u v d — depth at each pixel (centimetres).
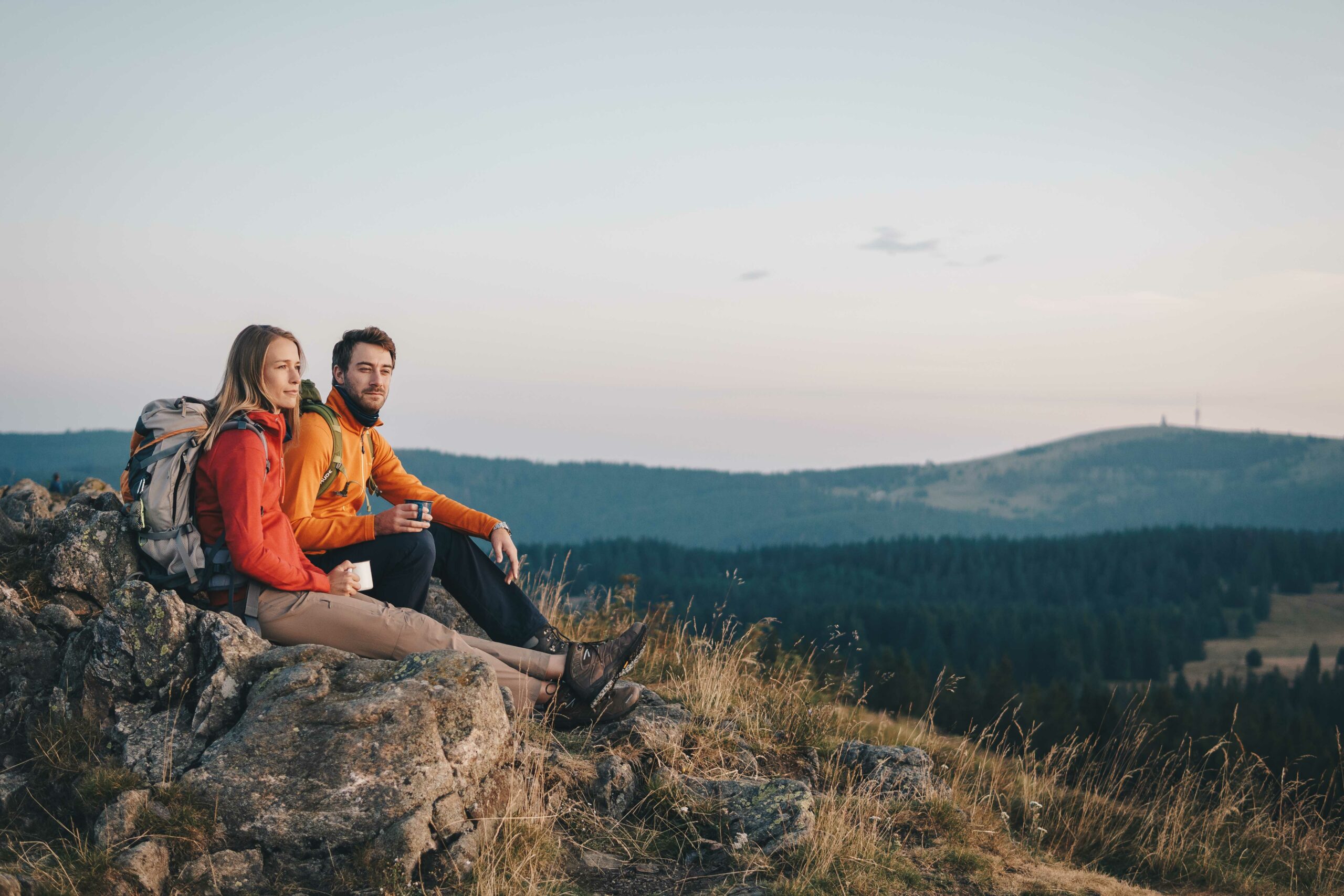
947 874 382
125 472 347
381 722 302
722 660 587
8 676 324
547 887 302
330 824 288
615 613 679
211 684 308
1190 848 529
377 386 393
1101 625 14188
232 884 275
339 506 384
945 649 12756
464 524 407
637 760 402
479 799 318
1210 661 15600
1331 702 9919
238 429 328
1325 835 569
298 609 339
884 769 473
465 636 380
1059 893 381
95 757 299
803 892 323
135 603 315
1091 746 626
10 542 372
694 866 347
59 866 257
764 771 454
